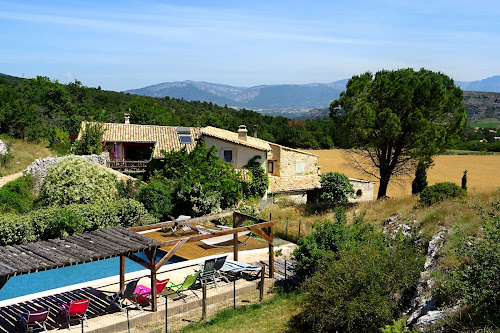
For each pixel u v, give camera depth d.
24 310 13.40
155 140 36.88
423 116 25.94
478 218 14.80
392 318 12.13
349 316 11.79
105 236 13.70
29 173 27.30
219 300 15.42
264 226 17.12
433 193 20.52
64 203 22.78
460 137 27.20
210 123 72.69
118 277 16.61
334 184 33.16
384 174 29.30
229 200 30.17
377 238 15.59
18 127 40.78
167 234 21.98
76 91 65.88
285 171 39.22
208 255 19.92
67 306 12.81
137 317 13.27
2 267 10.52
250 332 13.19
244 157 34.09
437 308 10.86
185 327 13.39
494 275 9.21
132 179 27.50
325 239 16.41
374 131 27.02
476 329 9.09
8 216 19.39
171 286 15.45
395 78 26.55
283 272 18.23
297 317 14.16
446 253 13.37
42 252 11.81
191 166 30.47
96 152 34.41
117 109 80.44
